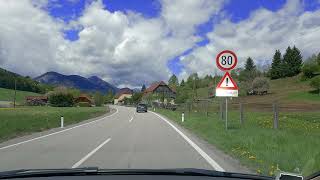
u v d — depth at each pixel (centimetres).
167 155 1315
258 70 11950
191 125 2747
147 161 1187
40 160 1210
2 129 2281
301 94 9269
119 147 1546
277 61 14700
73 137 1973
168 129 2519
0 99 15825
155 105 10606
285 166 1014
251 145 1409
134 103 15575
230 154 1318
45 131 2381
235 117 3244
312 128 2155
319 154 1048
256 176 451
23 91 19400
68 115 4456
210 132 2042
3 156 1298
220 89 1947
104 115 5225
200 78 11769
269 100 8269
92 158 1252
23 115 4419
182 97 8925
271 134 1633
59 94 12331
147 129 2520
